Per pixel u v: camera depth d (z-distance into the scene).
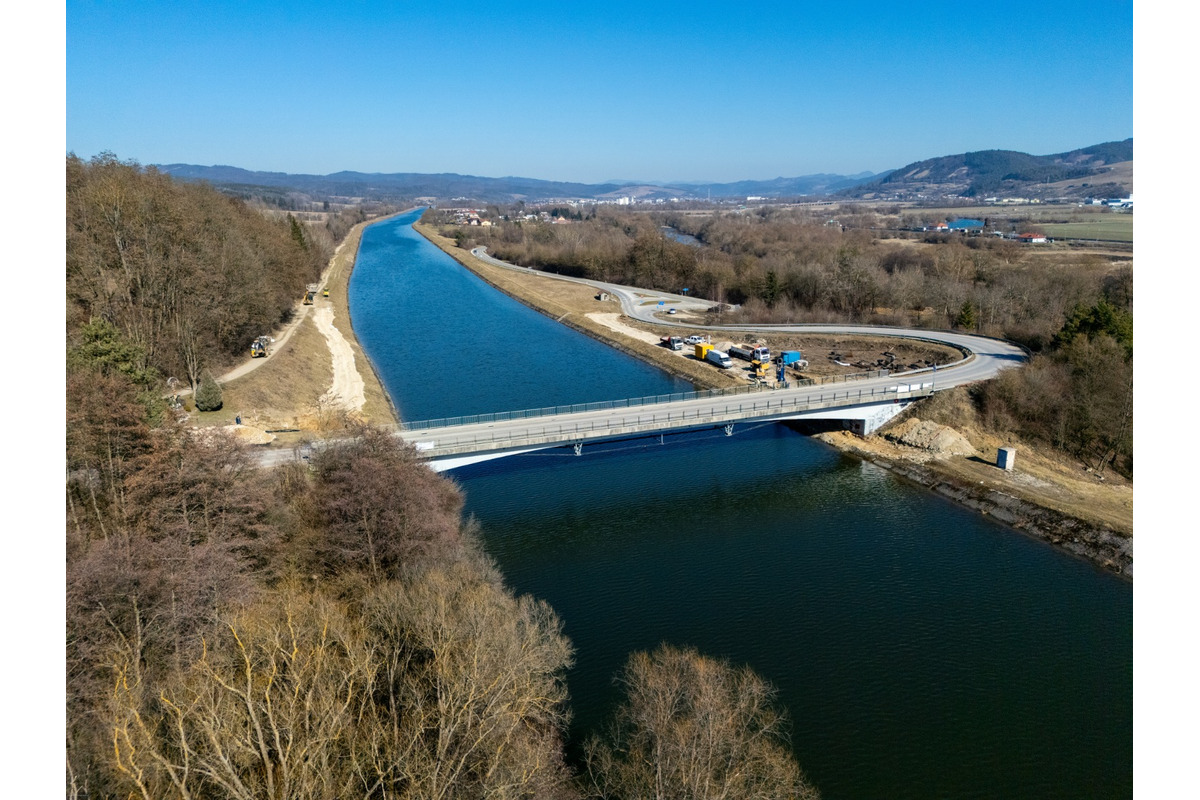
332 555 56.81
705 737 38.06
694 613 66.50
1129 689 56.16
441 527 59.91
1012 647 61.38
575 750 49.12
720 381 135.50
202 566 47.00
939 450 101.88
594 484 97.31
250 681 34.91
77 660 38.03
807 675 57.66
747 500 92.31
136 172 114.44
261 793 34.22
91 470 56.72
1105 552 76.06
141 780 29.95
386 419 115.25
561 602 68.56
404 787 37.81
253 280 132.38
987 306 161.62
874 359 142.88
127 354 72.56
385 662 44.44
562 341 179.38
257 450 84.44
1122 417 98.12
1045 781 47.72
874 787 46.94
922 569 74.50
